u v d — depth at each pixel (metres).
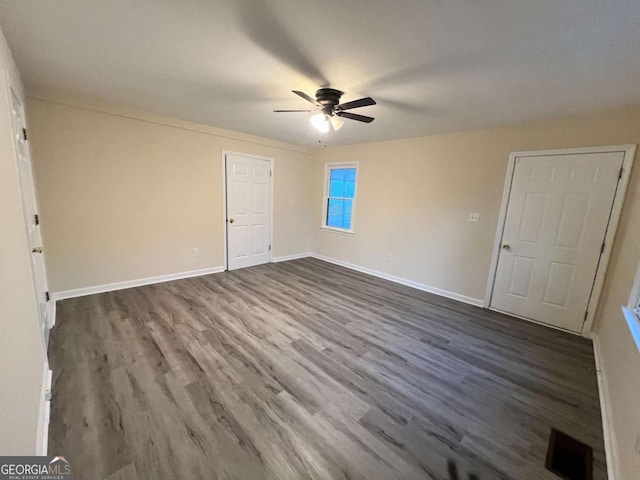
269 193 5.11
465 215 3.73
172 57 1.95
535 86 2.12
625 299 2.20
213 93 2.64
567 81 2.00
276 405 1.79
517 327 3.10
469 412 1.82
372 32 1.54
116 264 3.56
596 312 2.85
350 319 3.11
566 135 2.92
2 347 0.99
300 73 2.11
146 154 3.61
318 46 1.72
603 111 2.61
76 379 1.93
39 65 2.14
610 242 2.74
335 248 5.52
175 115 3.57
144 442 1.48
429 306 3.60
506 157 3.33
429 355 2.46
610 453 1.51
